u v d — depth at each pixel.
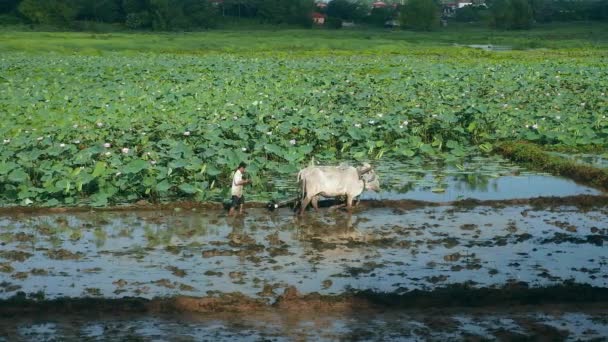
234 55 60.34
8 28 90.56
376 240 13.59
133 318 10.16
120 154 19.27
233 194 15.33
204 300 10.57
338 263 12.37
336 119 23.58
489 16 112.38
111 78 40.59
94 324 9.97
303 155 19.55
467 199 16.47
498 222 14.89
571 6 130.75
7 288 11.17
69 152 18.64
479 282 11.48
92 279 11.60
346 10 123.19
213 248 13.16
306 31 98.75
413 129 23.08
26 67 45.62
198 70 45.09
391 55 61.12
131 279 11.61
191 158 17.73
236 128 21.55
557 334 9.62
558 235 13.91
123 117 26.34
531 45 75.44
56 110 28.55
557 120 24.77
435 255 12.77
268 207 15.91
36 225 14.65
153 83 37.75
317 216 15.31
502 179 18.78
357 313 10.34
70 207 15.82
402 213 15.55
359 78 40.00
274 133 22.00
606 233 14.12
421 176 19.00
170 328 9.85
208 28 101.94
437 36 91.38
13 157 18.34
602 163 20.33
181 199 16.48
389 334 9.66
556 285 11.19
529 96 31.56
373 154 21.34
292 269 12.06
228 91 33.66
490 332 9.71
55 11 94.12
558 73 41.59
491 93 32.47
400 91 33.19
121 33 90.00
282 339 9.52
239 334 9.66
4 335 9.58
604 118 24.83
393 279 11.61
